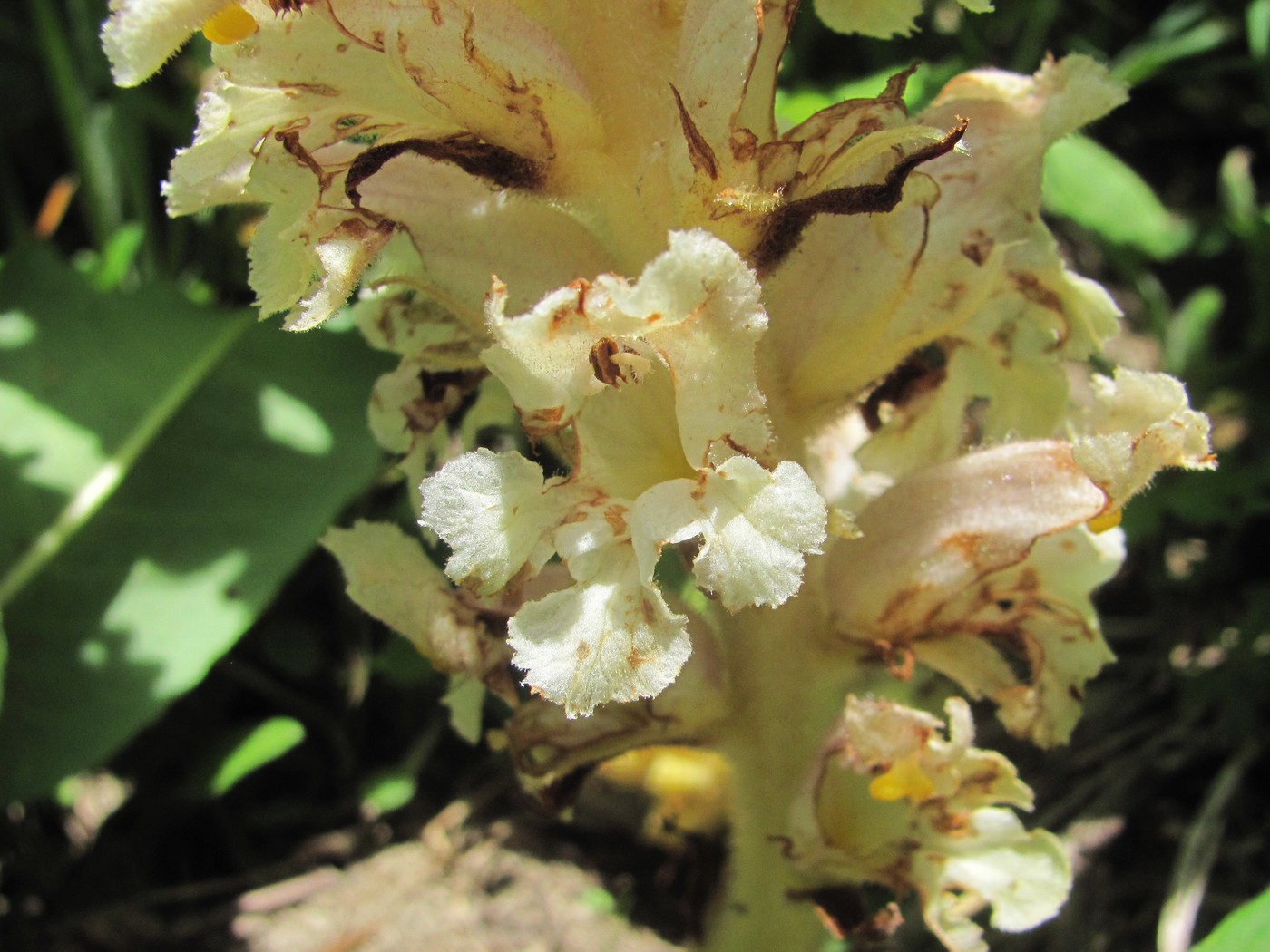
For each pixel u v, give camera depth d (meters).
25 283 0.12
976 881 0.06
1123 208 0.12
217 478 0.11
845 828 0.07
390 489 0.12
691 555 0.05
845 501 0.07
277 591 0.10
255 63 0.05
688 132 0.05
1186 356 0.13
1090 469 0.06
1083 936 0.10
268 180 0.05
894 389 0.07
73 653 0.10
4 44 0.15
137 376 0.11
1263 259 0.13
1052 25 0.15
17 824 0.11
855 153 0.05
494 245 0.06
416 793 0.12
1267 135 0.15
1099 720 0.11
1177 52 0.14
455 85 0.05
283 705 0.12
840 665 0.07
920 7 0.06
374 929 0.11
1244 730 0.11
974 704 0.11
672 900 0.11
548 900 0.11
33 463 0.11
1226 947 0.06
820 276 0.06
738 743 0.07
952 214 0.06
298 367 0.11
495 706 0.12
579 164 0.06
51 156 0.15
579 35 0.06
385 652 0.11
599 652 0.05
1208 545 0.12
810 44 0.14
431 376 0.07
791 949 0.07
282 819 0.11
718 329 0.05
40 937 0.10
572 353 0.05
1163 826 0.11
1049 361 0.06
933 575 0.06
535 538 0.05
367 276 0.07
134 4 0.05
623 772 0.10
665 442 0.05
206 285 0.14
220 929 0.11
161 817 0.11
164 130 0.15
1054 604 0.06
